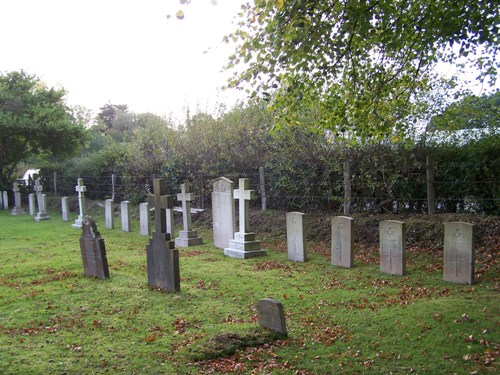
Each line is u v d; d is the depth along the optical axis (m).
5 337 6.24
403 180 13.48
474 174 12.13
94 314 7.19
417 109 12.30
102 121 59.03
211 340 5.68
